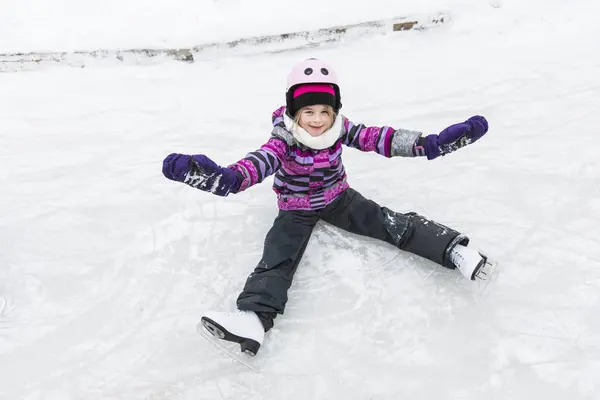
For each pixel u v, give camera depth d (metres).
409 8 3.67
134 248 2.34
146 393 1.82
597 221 2.23
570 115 2.82
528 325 1.89
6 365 1.92
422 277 2.11
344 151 2.80
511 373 1.76
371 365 1.83
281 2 3.89
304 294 2.09
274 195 2.58
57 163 2.88
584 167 2.50
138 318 2.06
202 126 3.09
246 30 3.69
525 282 2.04
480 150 2.69
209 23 3.80
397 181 2.58
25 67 3.75
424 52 3.50
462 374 1.77
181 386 1.83
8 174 2.82
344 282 2.12
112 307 2.11
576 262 2.09
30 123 3.23
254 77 3.47
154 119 3.18
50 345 1.98
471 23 3.61
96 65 3.72
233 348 1.93
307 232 2.18
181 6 3.98
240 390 1.80
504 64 3.28
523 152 2.64
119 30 3.86
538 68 3.19
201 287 2.16
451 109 2.99
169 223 2.45
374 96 3.17
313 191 2.14
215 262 2.26
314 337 1.94
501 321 1.92
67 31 3.92
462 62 3.36
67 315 2.09
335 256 2.21
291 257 2.06
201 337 1.98
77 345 1.98
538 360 1.78
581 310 1.92
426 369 1.80
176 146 2.94
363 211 2.20
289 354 1.90
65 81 3.62
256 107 3.20
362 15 3.68
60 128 3.16
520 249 2.17
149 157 2.88
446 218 2.36
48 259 2.32
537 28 3.52
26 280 2.23
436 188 2.52
